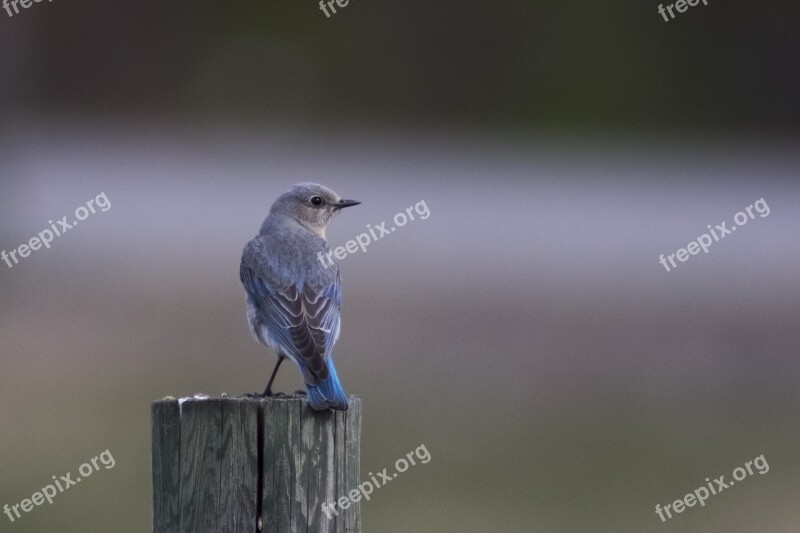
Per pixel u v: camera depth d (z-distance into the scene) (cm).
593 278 2322
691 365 1780
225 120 3975
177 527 698
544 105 4075
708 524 1347
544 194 3297
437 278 2278
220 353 1725
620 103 4069
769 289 2264
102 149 3650
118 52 3944
